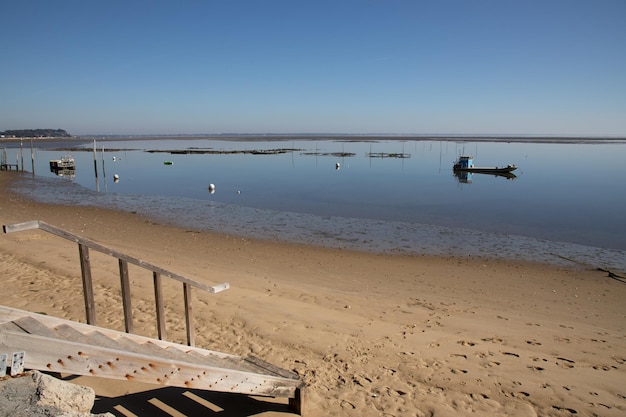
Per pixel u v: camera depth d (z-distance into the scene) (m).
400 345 7.19
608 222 22.69
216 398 5.25
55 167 50.81
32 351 3.25
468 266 14.30
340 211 25.52
